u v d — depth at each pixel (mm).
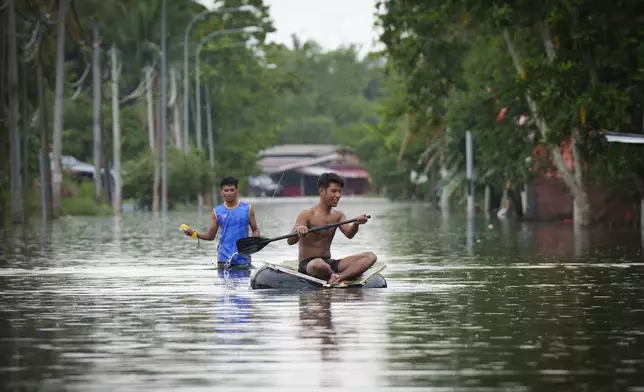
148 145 180375
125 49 158875
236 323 26609
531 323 26453
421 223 98188
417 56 96125
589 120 73062
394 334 24641
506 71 90938
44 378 19609
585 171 83750
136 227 88500
